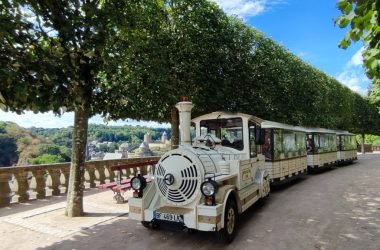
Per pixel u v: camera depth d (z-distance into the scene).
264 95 15.48
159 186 6.41
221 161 6.91
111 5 6.89
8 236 6.48
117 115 11.20
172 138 12.39
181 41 11.72
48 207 9.02
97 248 5.84
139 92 10.84
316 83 23.48
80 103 5.84
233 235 6.36
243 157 8.43
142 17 9.09
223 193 6.03
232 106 14.02
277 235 6.68
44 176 10.60
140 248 5.86
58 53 4.93
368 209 9.20
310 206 9.65
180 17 12.12
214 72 12.88
